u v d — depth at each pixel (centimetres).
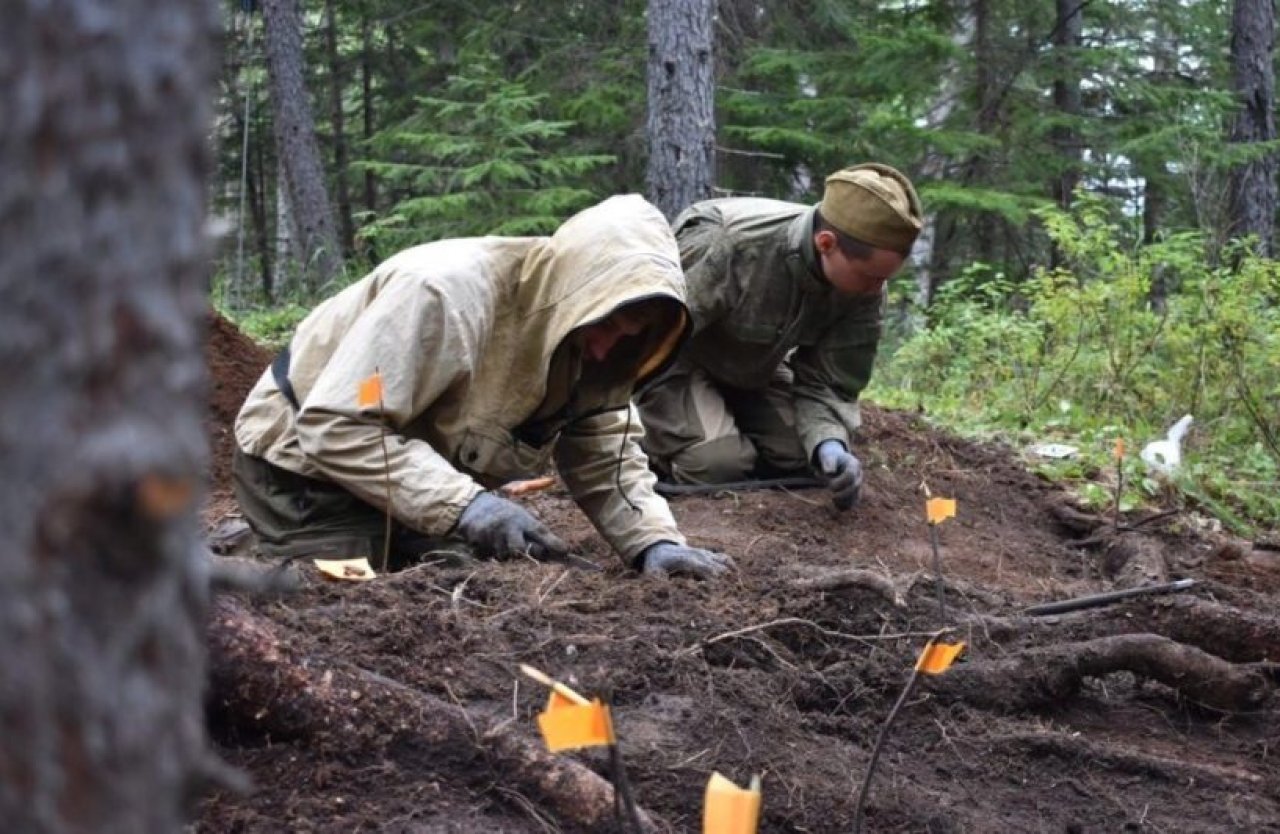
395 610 283
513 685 268
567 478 385
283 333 1078
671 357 352
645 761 257
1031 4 1471
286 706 234
